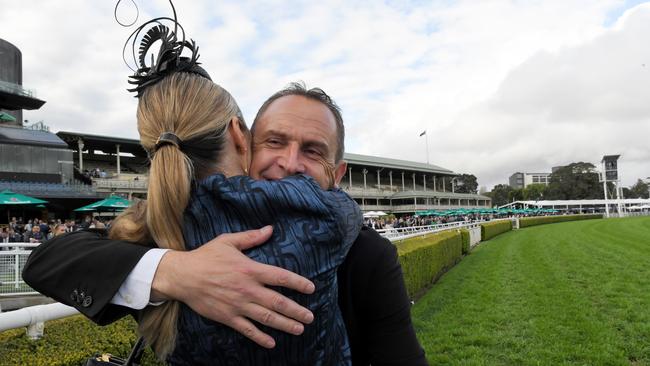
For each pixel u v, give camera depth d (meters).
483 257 16.81
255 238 0.94
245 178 1.01
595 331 5.89
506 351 5.39
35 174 33.47
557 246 18.91
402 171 79.69
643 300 7.54
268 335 0.91
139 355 1.38
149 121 1.09
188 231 1.01
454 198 79.50
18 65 45.38
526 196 128.25
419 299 8.75
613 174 74.50
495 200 141.62
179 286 0.91
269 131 1.24
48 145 34.12
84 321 3.01
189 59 1.20
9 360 2.38
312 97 1.30
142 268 0.95
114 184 38.53
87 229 1.28
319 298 0.97
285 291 0.93
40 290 1.02
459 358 5.26
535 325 6.33
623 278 9.77
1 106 42.66
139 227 1.10
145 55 1.24
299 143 1.22
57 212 32.88
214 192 0.99
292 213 0.98
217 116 1.08
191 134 1.04
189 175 1.00
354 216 1.09
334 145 1.31
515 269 12.33
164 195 0.98
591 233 26.39
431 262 10.64
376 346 1.16
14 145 32.75
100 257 0.98
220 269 0.88
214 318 0.90
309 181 1.04
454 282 10.73
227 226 0.99
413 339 1.20
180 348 0.98
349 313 1.15
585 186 111.88
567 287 8.99
